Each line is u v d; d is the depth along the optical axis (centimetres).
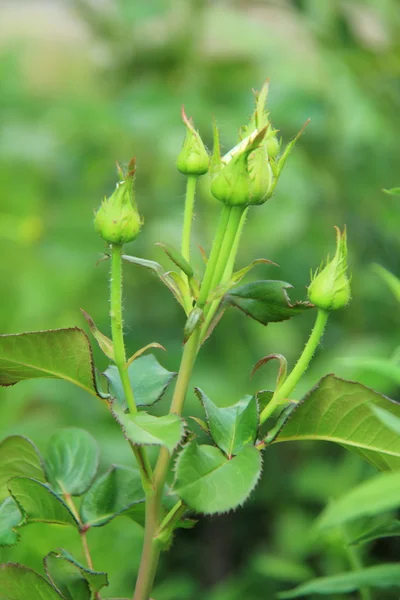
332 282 48
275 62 111
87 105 112
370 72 109
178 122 108
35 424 102
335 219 114
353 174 111
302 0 109
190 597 101
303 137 111
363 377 56
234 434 47
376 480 43
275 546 106
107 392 50
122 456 100
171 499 51
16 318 113
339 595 74
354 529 54
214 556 115
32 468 53
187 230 49
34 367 49
